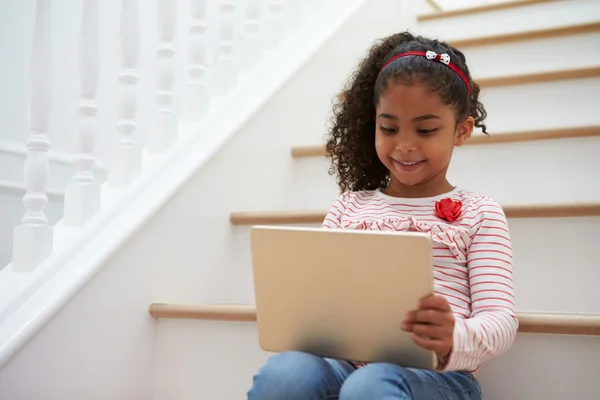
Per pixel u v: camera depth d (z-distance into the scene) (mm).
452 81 1092
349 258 842
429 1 2951
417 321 820
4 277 1199
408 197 1146
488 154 1603
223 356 1284
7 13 1893
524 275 1313
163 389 1329
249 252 1558
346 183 1355
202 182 1488
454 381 955
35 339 1125
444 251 1034
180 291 1410
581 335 1069
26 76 1944
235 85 1743
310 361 878
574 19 2455
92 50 1356
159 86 1536
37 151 1252
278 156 1766
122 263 1282
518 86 1878
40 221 1239
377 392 816
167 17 1533
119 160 1419
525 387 1097
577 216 1284
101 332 1235
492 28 2578
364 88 1304
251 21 1867
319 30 2102
